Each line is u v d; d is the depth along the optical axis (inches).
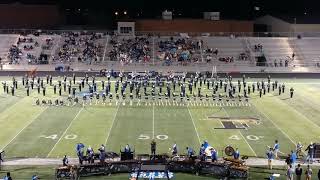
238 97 2541.8
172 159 1467.8
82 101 2399.1
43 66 3412.9
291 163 1433.3
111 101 2412.6
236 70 3467.0
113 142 1716.3
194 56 3617.1
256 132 1875.0
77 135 1804.9
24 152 1604.3
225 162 1445.6
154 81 2810.0
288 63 3575.3
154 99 2466.8
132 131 1866.4
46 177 1392.7
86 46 3686.0
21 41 3710.6
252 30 4087.1
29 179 1373.0
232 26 4077.3
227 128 1927.9
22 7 4153.5
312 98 2561.5
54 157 1556.3
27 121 2010.3
